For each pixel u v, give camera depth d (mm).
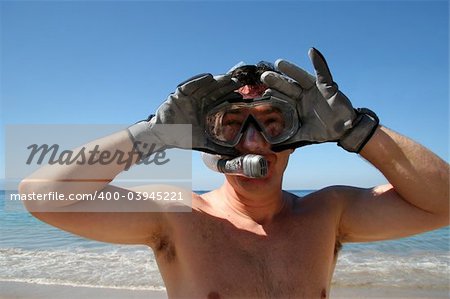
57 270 2719
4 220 4707
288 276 700
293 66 698
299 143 727
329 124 710
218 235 716
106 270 2705
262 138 717
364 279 2539
